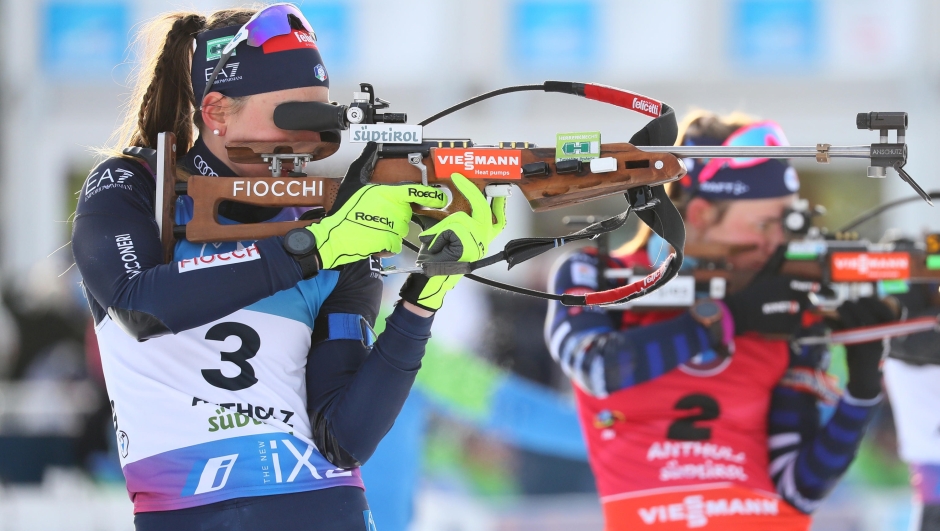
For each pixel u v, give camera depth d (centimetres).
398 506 1950
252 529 756
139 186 787
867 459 2022
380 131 765
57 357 2286
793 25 3075
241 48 795
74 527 2106
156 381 769
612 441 1149
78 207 783
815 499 1155
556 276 1184
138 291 721
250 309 782
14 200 3262
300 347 802
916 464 1385
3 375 2283
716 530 1098
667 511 1109
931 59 3027
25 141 3250
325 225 738
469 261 741
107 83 3256
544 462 2116
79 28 3250
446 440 2091
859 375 1158
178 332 736
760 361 1151
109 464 2142
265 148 779
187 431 762
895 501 2005
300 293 800
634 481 1128
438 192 762
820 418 1209
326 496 788
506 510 2075
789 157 752
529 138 3103
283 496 770
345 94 3156
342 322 818
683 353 1091
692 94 3088
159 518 763
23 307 2309
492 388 2147
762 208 1145
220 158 825
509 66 3138
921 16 3017
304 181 768
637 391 1138
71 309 2338
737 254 1149
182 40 869
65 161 3278
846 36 3069
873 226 3034
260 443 770
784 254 1155
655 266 1139
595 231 813
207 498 757
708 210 1158
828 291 1231
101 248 748
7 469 2116
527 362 2202
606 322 1166
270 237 752
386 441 1955
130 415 774
